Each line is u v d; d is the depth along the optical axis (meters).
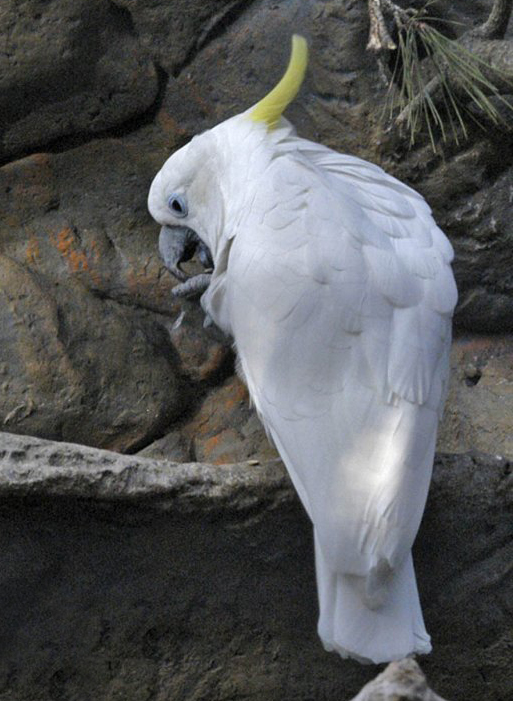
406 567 7.73
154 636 8.52
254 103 10.95
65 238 11.41
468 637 8.92
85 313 10.99
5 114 11.23
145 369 10.99
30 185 11.45
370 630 7.41
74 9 10.84
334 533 7.46
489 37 10.16
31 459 7.92
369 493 7.50
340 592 7.50
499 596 8.85
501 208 10.77
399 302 8.11
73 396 10.66
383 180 9.02
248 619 8.62
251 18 10.77
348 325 7.98
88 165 11.46
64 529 8.08
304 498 7.78
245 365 8.44
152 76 11.12
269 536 8.41
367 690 6.39
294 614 8.64
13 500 7.86
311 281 8.10
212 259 10.07
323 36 10.43
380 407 7.78
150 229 11.50
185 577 8.42
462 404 10.93
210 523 8.27
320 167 8.90
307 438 7.84
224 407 11.29
